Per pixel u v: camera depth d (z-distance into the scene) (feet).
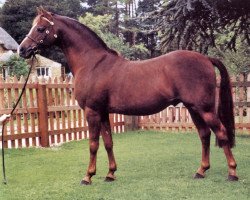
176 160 25.11
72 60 20.01
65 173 22.27
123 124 42.96
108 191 18.13
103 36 146.00
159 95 18.69
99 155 28.04
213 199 16.37
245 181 19.07
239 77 38.06
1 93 32.04
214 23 31.76
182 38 29.25
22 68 111.04
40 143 33.76
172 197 16.79
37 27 19.76
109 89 19.20
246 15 33.27
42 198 17.26
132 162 24.84
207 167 20.04
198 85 18.31
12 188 19.11
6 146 31.73
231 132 19.33
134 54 151.84
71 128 37.40
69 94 37.27
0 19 183.21
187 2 26.18
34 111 33.40
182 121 41.37
